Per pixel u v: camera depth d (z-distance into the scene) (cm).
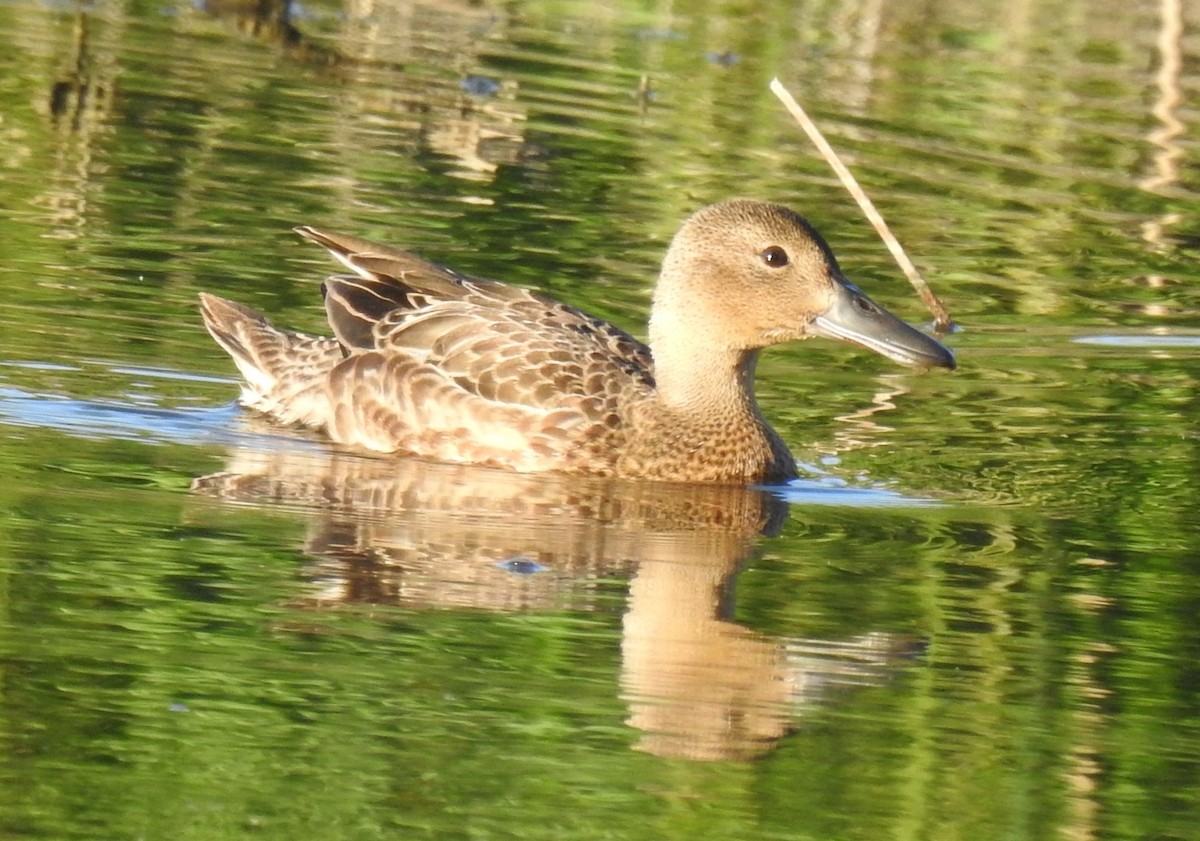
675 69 2317
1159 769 900
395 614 1024
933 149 2097
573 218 1791
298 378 1368
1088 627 1055
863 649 1012
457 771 861
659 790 852
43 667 937
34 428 1280
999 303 1688
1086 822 845
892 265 1748
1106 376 1533
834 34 2511
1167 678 995
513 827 814
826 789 865
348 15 2470
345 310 1370
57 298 1509
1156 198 2003
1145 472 1324
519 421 1298
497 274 1622
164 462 1246
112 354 1429
